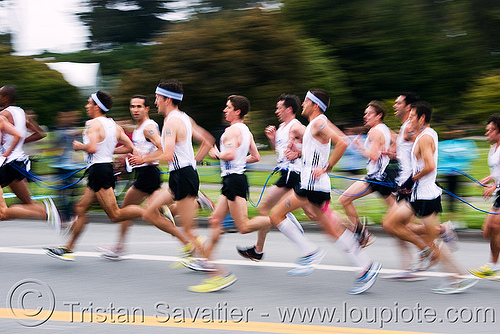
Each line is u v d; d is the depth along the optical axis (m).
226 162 10.67
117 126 11.47
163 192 10.79
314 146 9.81
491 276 10.74
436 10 66.88
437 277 10.89
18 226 15.11
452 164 15.80
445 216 16.45
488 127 10.72
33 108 48.06
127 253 12.33
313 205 9.89
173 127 9.73
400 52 61.28
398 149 11.12
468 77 63.53
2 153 11.45
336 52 61.88
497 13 67.31
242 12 47.38
